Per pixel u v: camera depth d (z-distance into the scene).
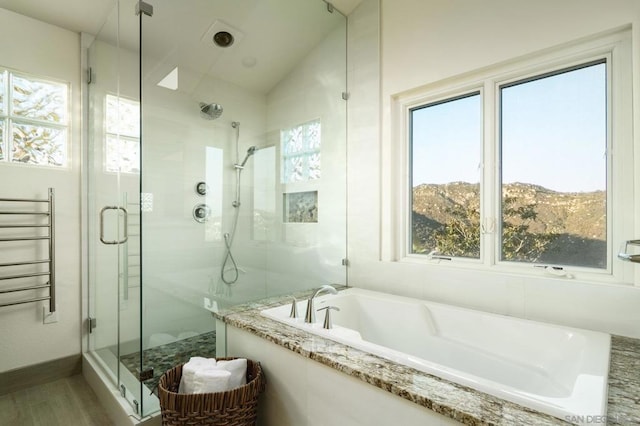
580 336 1.47
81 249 2.50
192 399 1.28
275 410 1.53
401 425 1.08
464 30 2.04
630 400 1.00
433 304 2.01
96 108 2.42
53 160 2.40
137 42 2.00
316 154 2.77
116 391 1.92
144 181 2.06
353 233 2.62
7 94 2.23
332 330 1.56
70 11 2.27
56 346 2.38
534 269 1.83
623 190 1.58
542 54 1.80
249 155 2.68
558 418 0.89
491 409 0.93
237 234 2.53
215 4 2.18
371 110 2.53
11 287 2.20
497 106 1.99
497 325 1.73
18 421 1.86
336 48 2.73
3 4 2.17
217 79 2.43
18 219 2.23
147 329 1.99
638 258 1.18
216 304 2.37
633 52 1.51
